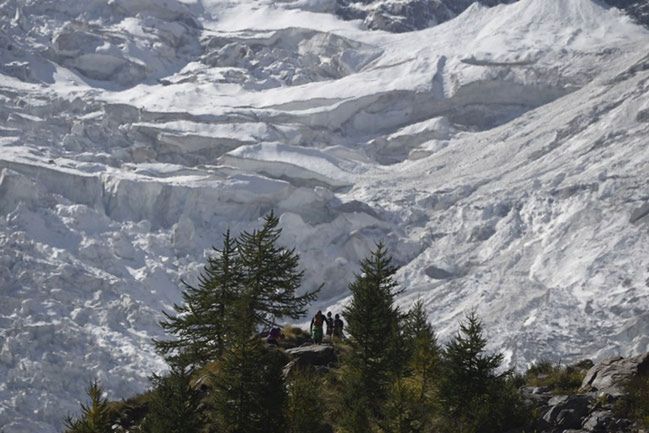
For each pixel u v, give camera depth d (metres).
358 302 120.56
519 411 100.25
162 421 102.00
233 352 106.25
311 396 105.12
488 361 106.00
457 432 100.75
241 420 103.06
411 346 116.75
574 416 98.88
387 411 101.12
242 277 133.38
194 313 131.75
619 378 104.56
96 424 102.69
